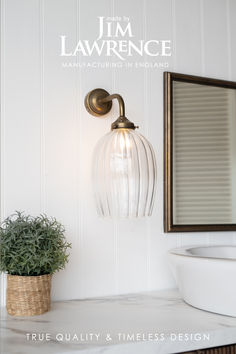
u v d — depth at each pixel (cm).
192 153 139
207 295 102
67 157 121
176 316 102
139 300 119
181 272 107
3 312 105
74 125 123
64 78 122
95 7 128
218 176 143
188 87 140
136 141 101
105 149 102
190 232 138
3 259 99
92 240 123
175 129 137
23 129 116
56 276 118
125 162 98
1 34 115
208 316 102
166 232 133
